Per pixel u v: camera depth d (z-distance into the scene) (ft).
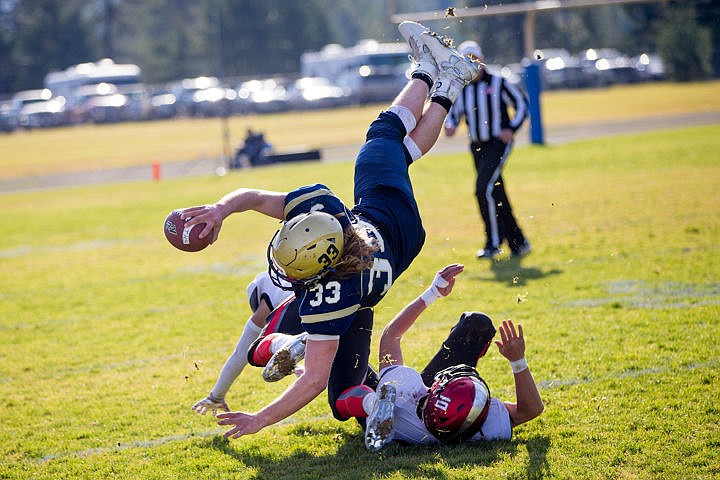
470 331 42.24
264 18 633.20
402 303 69.05
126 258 99.91
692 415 41.60
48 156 272.10
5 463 42.06
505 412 40.55
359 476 37.17
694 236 85.76
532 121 197.47
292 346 38.45
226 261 93.86
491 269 78.79
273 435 43.68
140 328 67.26
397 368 40.47
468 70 46.93
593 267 76.02
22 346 63.87
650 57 517.96
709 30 438.81
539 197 118.62
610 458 37.37
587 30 563.07
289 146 247.91
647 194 114.01
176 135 326.24
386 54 449.06
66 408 49.83
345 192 132.87
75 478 39.68
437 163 178.09
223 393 45.03
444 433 38.75
